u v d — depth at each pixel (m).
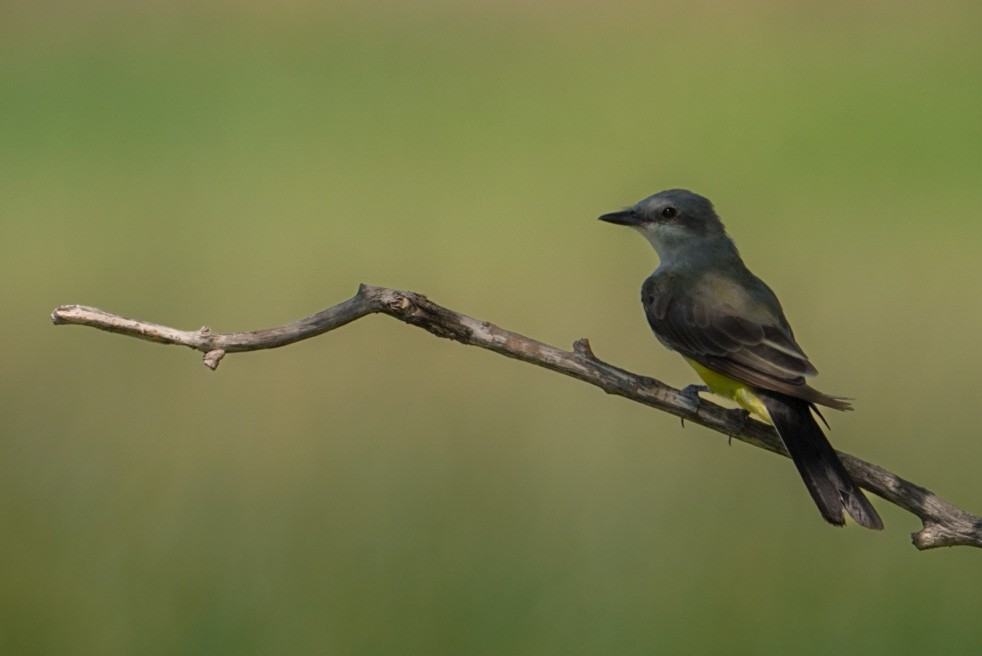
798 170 20.88
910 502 6.00
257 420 10.91
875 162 21.11
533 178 20.70
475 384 11.92
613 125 23.36
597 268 16.19
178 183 20.42
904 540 8.86
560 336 13.60
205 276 15.92
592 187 20.22
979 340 12.95
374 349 12.83
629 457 10.09
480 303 14.98
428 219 18.73
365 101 24.72
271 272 16.06
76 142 22.33
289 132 23.17
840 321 13.78
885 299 14.66
